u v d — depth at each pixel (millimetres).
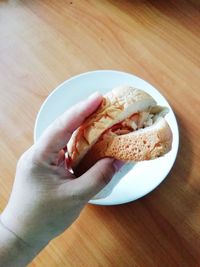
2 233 255
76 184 248
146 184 311
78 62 390
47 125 338
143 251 299
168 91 371
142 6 423
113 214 313
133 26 411
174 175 330
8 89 376
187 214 313
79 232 305
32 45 400
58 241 301
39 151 252
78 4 425
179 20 415
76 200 249
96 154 251
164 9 422
